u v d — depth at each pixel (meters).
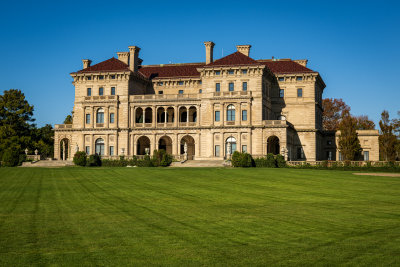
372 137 103.75
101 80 105.12
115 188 47.25
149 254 22.00
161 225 28.41
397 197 41.38
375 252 22.08
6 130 114.00
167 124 101.62
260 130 94.25
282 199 40.09
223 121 96.19
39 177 58.16
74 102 106.50
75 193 43.44
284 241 24.28
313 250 22.47
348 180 54.72
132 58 105.44
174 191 45.06
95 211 33.47
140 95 103.06
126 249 22.86
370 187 48.69
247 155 80.31
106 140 103.69
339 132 109.00
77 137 105.56
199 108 99.94
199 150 98.88
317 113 106.50
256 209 34.47
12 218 30.80
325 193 44.16
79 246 23.48
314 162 78.62
